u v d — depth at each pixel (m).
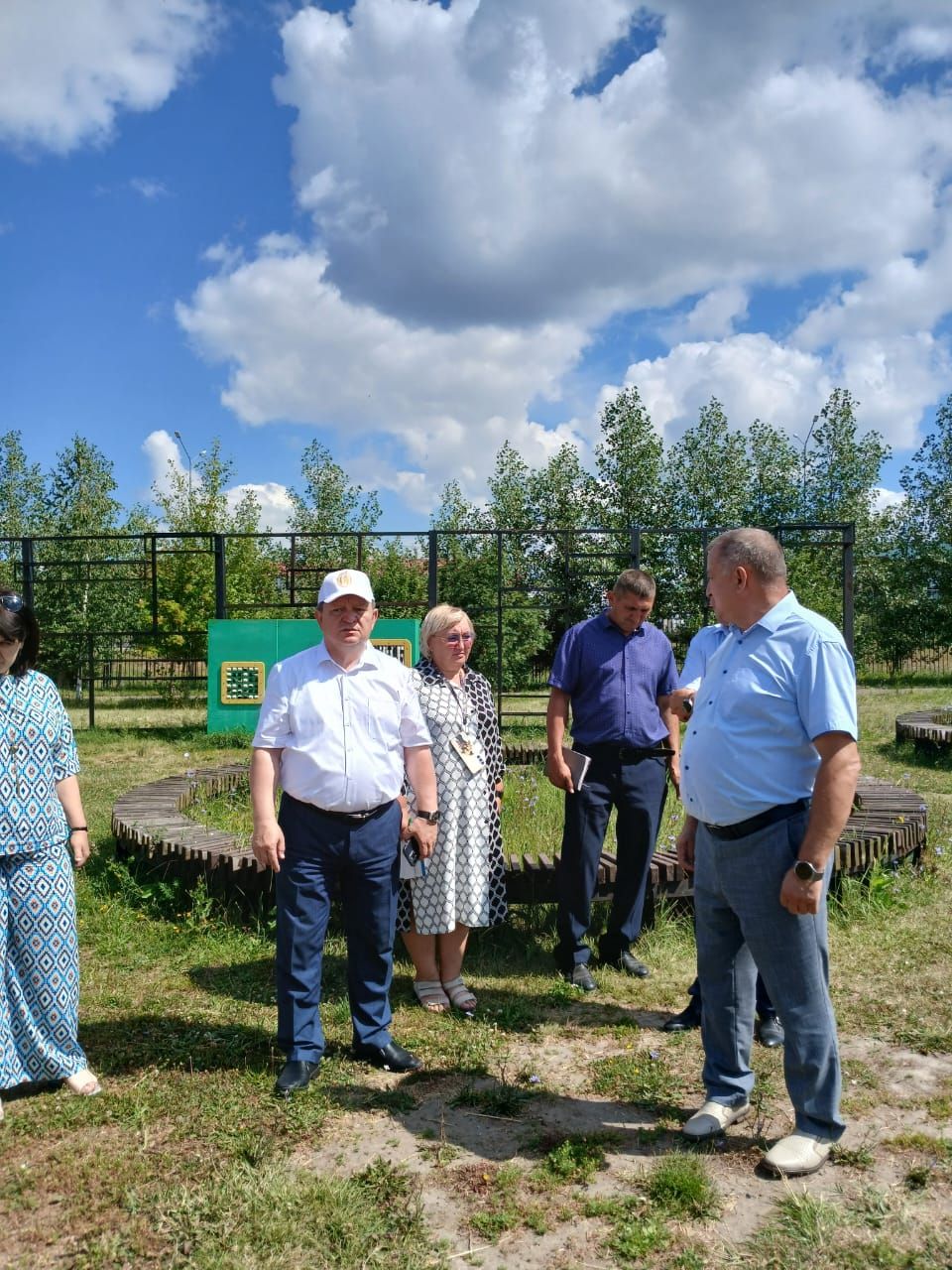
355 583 3.16
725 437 22.94
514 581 19.42
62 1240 2.37
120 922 4.91
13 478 28.55
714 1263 2.26
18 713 3.03
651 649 4.20
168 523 21.67
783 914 2.62
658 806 4.24
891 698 20.41
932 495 30.41
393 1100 3.07
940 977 4.11
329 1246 2.32
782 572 2.68
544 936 4.75
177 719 16.05
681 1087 3.19
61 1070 3.08
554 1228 2.40
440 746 3.88
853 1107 3.02
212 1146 2.78
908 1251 2.29
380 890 3.26
